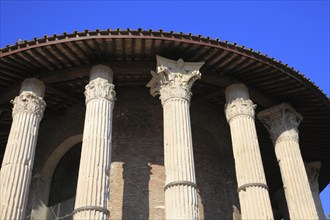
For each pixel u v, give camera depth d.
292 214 14.97
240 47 14.61
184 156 12.99
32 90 14.91
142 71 15.40
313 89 16.22
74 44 14.04
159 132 16.98
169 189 12.47
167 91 14.34
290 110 16.83
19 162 13.32
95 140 13.22
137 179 15.89
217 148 18.25
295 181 15.37
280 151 16.22
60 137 17.89
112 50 14.62
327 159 20.78
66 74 15.35
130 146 16.56
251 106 15.56
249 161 14.20
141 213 15.20
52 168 17.97
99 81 14.53
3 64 14.48
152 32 13.96
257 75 15.80
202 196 16.38
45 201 17.22
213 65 15.42
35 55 14.28
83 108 17.91
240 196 13.84
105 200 12.37
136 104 17.50
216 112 18.75
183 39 14.17
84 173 12.60
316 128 18.52
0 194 12.66
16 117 14.25
